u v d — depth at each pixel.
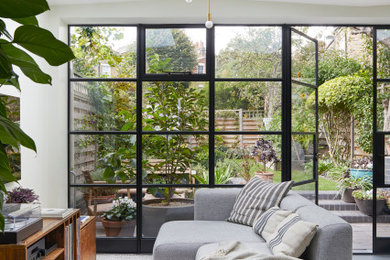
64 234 2.85
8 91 3.05
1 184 0.75
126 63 4.32
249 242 2.93
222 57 4.32
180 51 4.32
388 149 4.32
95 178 4.31
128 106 4.32
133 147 4.32
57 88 4.04
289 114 4.24
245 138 4.31
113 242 4.28
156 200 4.32
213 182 4.30
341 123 8.18
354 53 8.05
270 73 4.32
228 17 4.06
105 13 4.05
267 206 3.31
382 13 4.07
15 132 0.69
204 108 4.32
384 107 4.34
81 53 4.31
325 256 2.38
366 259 4.11
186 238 3.03
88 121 4.31
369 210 6.34
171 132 4.31
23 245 2.24
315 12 4.06
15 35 0.70
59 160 4.06
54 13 4.04
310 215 2.73
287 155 4.24
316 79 4.67
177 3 4.04
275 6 4.05
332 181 7.95
